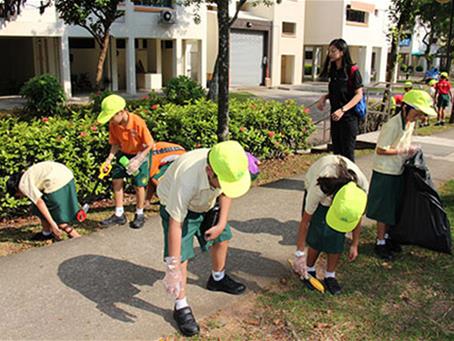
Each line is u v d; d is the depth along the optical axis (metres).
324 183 3.44
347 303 3.63
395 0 12.04
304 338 3.20
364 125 10.80
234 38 25.86
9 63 23.03
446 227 4.16
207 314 3.43
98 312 3.39
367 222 5.25
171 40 24.00
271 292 3.76
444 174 7.37
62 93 10.27
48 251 4.35
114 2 12.66
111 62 22.06
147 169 4.87
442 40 38.75
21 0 15.49
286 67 30.38
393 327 3.34
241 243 4.63
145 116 6.56
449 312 3.54
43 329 3.18
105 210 5.59
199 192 3.07
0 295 3.57
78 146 5.54
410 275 4.09
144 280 3.86
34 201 4.33
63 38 18.62
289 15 28.47
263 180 6.92
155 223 5.11
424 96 4.09
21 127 5.58
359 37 31.12
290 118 8.09
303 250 3.81
